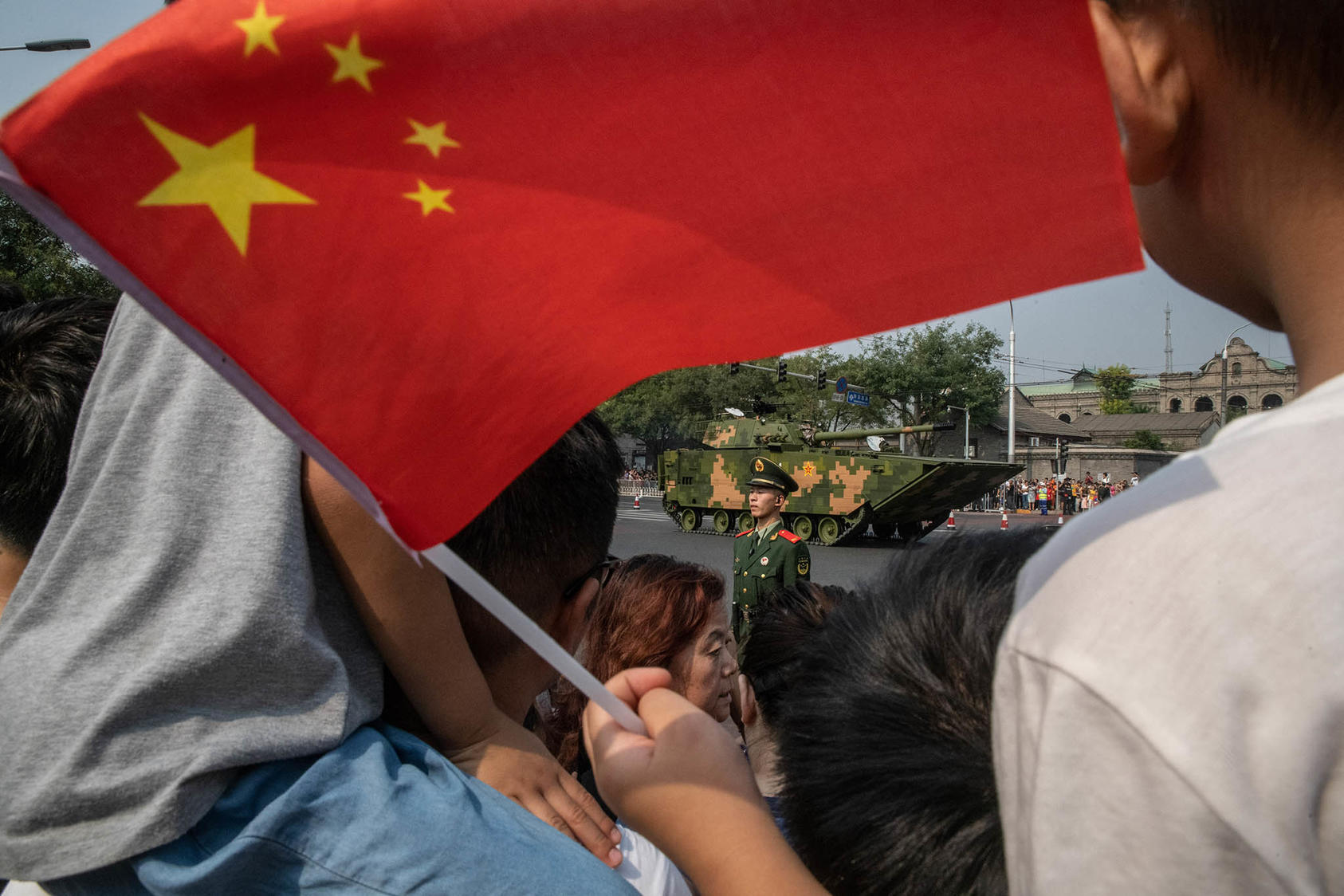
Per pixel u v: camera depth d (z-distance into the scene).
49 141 0.68
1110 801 0.51
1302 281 0.59
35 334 1.39
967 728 0.74
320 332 0.75
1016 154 0.67
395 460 0.78
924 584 0.84
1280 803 0.47
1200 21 0.58
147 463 1.14
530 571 1.27
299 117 0.70
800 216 0.72
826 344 0.74
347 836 0.99
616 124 0.72
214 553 1.06
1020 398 61.50
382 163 0.72
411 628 1.12
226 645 1.00
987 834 0.73
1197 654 0.50
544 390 0.79
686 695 2.35
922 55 0.66
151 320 1.24
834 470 19.55
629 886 1.07
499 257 0.75
